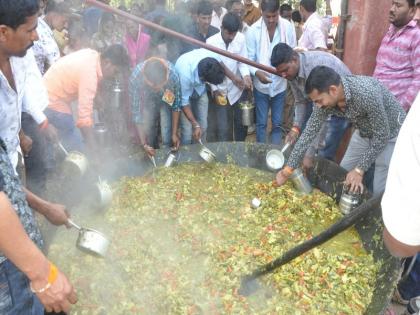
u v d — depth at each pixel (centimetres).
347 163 430
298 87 427
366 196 357
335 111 358
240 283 295
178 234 359
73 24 725
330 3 975
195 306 275
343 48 482
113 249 335
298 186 415
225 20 501
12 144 291
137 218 381
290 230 363
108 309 277
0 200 153
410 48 399
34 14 224
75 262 320
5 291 192
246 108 523
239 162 485
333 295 288
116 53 403
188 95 478
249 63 435
